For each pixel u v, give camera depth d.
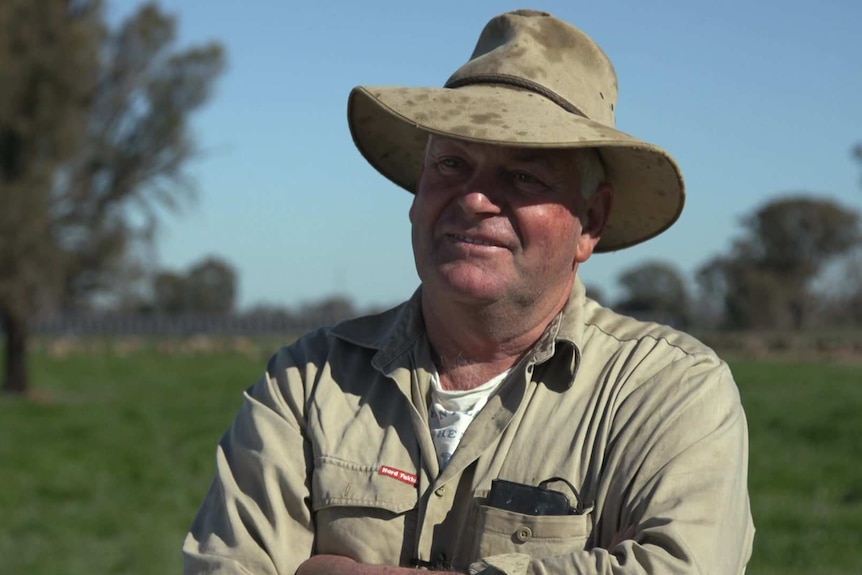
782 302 70.00
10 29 24.84
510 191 2.59
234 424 2.82
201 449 16.19
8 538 10.51
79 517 11.49
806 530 9.78
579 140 2.47
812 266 71.75
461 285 2.57
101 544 10.32
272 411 2.76
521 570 2.31
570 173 2.64
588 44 2.72
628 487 2.44
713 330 69.50
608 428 2.52
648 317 70.00
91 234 26.52
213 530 2.68
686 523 2.35
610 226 3.05
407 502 2.56
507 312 2.61
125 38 26.14
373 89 2.67
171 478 13.99
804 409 18.25
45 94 24.77
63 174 26.11
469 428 2.58
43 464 14.73
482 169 2.59
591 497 2.47
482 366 2.69
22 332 26.34
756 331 65.88
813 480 12.22
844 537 9.48
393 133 3.05
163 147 26.61
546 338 2.63
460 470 2.54
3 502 12.27
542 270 2.60
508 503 2.45
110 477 13.96
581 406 2.56
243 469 2.71
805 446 14.59
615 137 2.51
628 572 2.27
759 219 72.69
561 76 2.67
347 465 2.62
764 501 11.02
